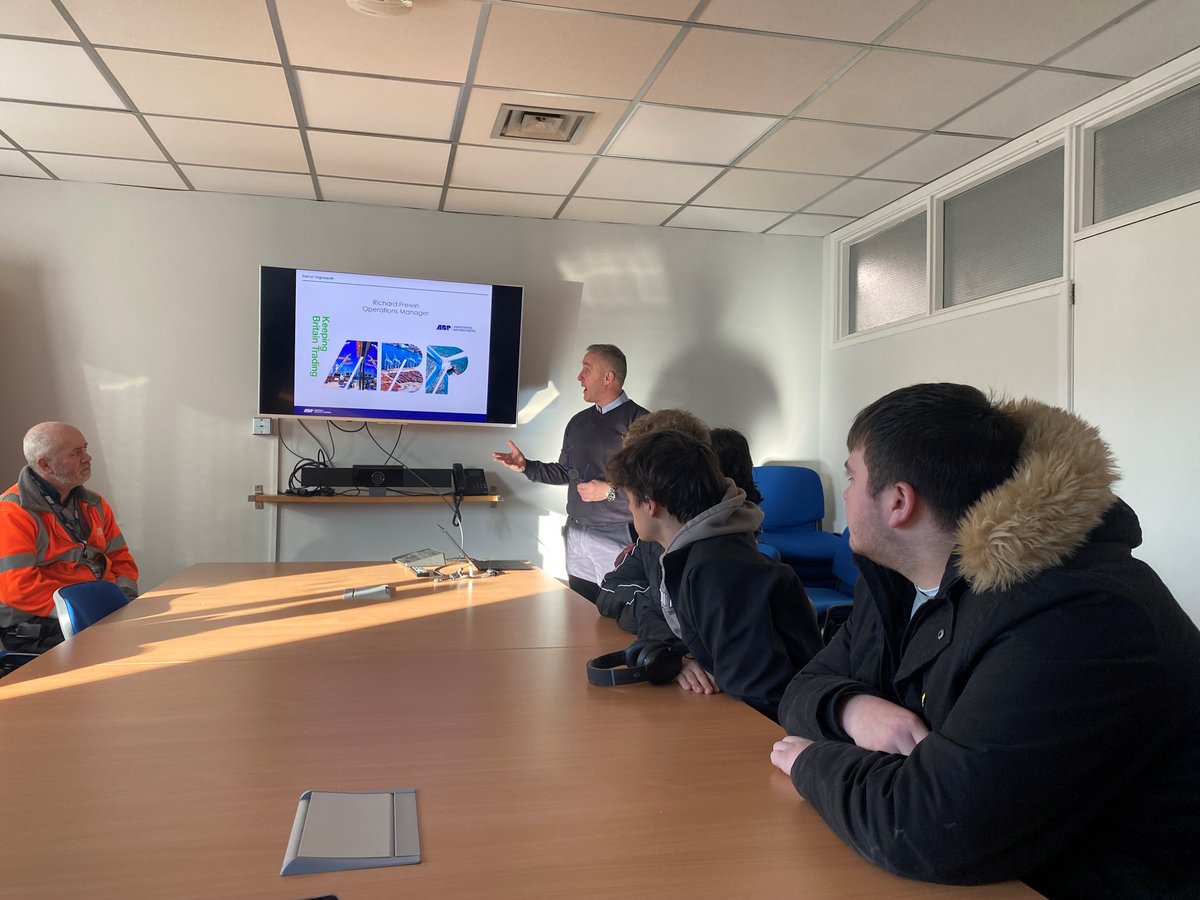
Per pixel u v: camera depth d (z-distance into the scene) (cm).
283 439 446
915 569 106
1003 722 84
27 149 380
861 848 88
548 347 478
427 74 300
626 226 488
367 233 455
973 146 370
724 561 156
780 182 416
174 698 143
